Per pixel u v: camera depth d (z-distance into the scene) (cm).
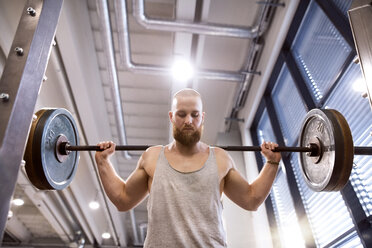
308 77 285
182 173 108
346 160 123
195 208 101
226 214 363
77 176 470
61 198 572
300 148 140
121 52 322
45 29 114
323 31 263
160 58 398
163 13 351
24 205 634
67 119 150
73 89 342
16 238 748
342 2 232
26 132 98
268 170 129
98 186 520
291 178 310
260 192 122
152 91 443
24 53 103
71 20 286
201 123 118
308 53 287
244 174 398
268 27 335
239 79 369
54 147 136
